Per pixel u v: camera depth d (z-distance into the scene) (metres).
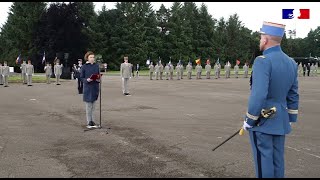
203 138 8.45
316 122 10.77
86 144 7.86
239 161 6.53
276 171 4.27
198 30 89.06
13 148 7.48
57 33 64.06
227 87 25.88
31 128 9.73
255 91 4.05
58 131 9.31
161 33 85.50
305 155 6.99
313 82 35.06
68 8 65.38
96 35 74.69
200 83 30.89
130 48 77.81
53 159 6.67
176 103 15.61
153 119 11.24
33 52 66.75
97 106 14.46
